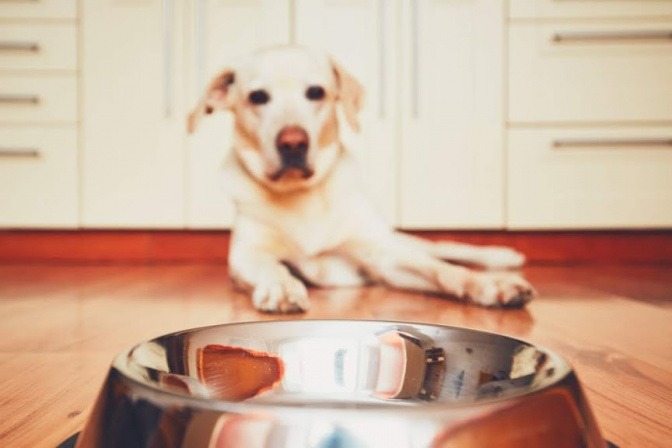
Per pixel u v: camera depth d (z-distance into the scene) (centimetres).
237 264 143
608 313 120
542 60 212
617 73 211
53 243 221
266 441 29
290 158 146
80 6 212
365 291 149
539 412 31
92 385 73
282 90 152
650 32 209
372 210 159
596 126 213
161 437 31
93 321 113
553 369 37
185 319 115
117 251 221
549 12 210
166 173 215
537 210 215
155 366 41
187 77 213
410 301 133
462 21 211
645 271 191
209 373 46
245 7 212
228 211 215
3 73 214
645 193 214
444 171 214
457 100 212
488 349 47
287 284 123
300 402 51
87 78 214
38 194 216
